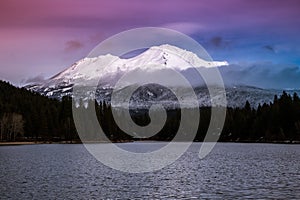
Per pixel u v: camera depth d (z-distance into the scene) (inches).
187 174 2464.3
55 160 3523.6
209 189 1855.3
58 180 2150.6
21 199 1610.5
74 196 1683.1
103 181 2126.0
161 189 1867.6
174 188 1893.5
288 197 1638.8
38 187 1895.9
